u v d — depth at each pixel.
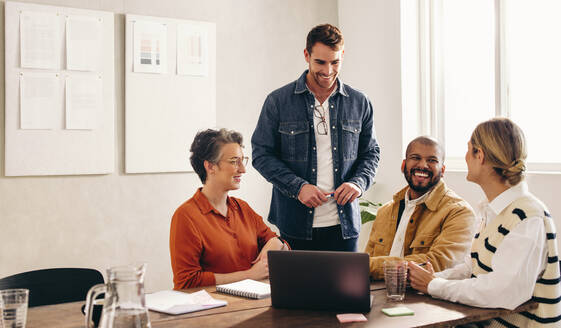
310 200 2.33
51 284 2.22
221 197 2.24
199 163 2.21
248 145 4.08
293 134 2.55
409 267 1.86
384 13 3.99
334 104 2.57
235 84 4.04
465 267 2.05
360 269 1.58
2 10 3.36
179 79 3.83
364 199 4.19
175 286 2.08
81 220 3.56
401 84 3.86
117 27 3.66
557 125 3.06
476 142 1.79
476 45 3.61
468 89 3.68
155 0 3.77
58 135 3.48
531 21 3.17
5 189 3.37
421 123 3.94
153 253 3.76
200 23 3.89
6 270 3.37
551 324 1.69
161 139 3.78
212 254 2.14
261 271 2.09
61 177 3.51
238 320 1.54
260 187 4.12
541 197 2.90
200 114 3.90
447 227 2.18
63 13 3.49
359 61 4.27
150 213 3.76
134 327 1.10
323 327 1.46
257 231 2.43
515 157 1.73
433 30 3.88
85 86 3.55
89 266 3.58
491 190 1.79
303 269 1.63
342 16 4.43
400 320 1.52
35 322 1.56
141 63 3.71
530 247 1.63
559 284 1.71
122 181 3.68
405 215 2.33
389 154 3.99
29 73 3.41
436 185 2.28
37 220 3.45
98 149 3.59
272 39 4.17
